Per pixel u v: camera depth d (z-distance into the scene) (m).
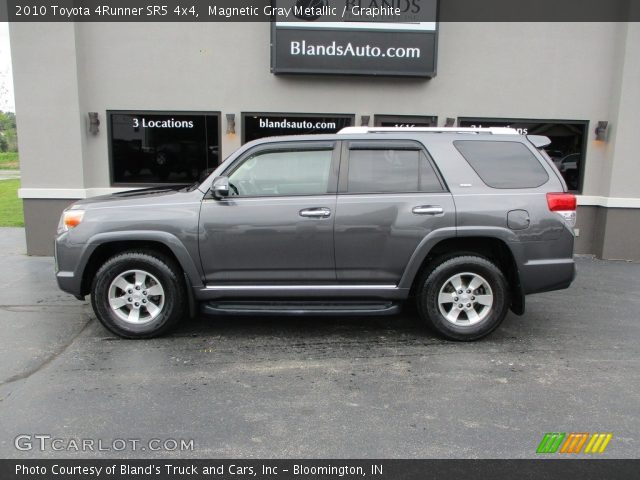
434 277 4.91
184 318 5.74
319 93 8.80
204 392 3.99
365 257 4.89
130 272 4.97
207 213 4.84
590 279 7.61
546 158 5.04
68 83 8.28
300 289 4.95
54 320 5.63
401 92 8.87
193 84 8.68
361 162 4.96
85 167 8.57
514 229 4.82
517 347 4.95
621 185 8.83
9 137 49.62
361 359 4.64
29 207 8.55
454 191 4.88
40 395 3.92
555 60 8.91
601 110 9.00
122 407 3.75
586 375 4.34
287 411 3.71
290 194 4.90
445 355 4.74
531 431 3.46
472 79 8.91
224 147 8.81
